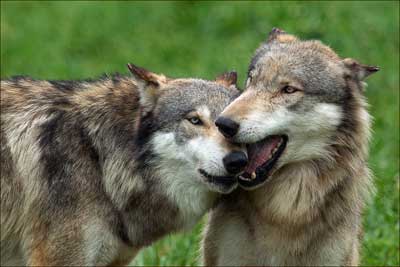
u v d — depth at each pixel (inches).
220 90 441.7
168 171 438.9
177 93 438.9
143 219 449.4
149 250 545.6
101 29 960.3
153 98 441.7
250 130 415.8
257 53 455.2
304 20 836.6
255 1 948.0
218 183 426.0
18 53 917.2
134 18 984.3
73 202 438.6
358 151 439.8
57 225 440.8
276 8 903.1
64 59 901.8
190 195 442.9
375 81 790.5
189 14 971.9
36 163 445.1
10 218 454.3
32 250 450.6
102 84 461.1
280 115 424.8
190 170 434.0
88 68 872.9
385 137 679.1
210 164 418.9
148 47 911.7
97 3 1024.9
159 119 437.4
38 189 444.1
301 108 428.5
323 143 434.3
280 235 442.9
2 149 451.2
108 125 444.8
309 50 441.7
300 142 432.5
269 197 440.8
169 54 885.8
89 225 439.2
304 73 430.3
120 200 443.2
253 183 423.5
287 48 443.5
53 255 443.2
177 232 462.6
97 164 442.3
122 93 453.7
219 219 457.7
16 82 469.1
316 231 442.6
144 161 439.8
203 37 933.8
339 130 434.3
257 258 458.0
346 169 438.6
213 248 465.1
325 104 430.6
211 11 967.6
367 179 455.8
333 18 845.8
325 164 435.8
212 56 850.1
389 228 550.9
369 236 547.5
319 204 438.3
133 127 445.1
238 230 453.1
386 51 833.5
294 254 447.5
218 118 414.9
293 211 438.0
